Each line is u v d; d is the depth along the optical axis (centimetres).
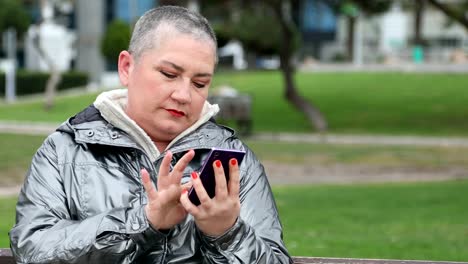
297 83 3659
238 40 4606
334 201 1058
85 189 307
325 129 2438
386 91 3350
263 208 319
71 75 4125
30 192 309
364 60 5344
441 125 2497
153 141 320
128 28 3222
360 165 1591
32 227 296
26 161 1497
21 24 3616
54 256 279
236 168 264
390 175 1440
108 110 312
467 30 2266
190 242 307
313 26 5972
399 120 2636
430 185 1250
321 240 761
